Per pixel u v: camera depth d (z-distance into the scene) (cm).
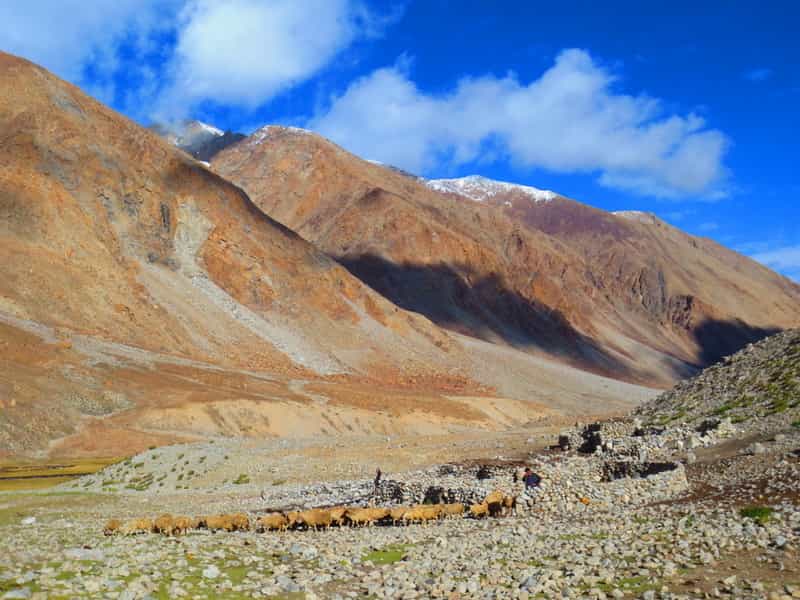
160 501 4459
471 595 1573
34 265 14250
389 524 2833
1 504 4506
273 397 12231
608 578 1584
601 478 3209
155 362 12975
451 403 14375
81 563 1777
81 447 9294
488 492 2980
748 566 1599
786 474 2570
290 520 2761
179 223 18850
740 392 4466
